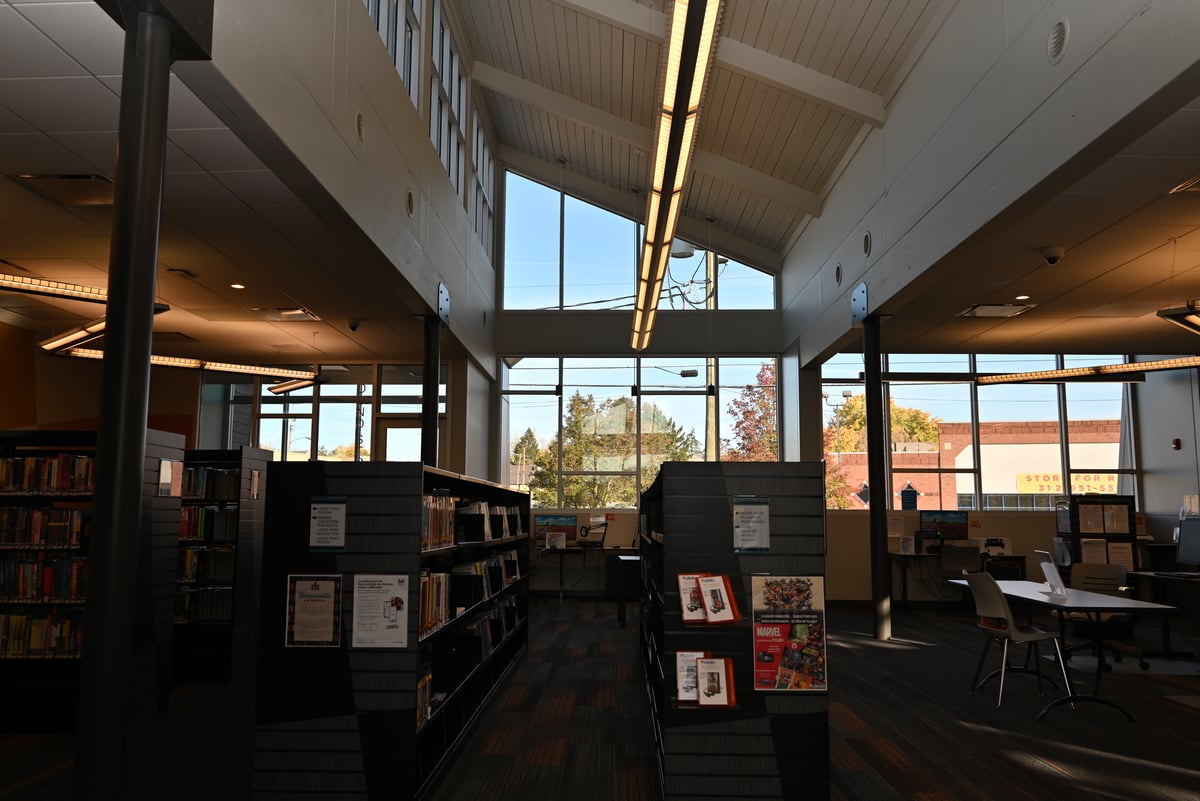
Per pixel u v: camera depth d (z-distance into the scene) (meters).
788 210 11.95
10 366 10.19
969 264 7.62
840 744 5.07
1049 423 12.91
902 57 7.55
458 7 10.09
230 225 6.32
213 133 4.77
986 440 12.93
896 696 6.34
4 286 5.84
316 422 12.12
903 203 7.63
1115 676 7.19
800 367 12.34
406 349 11.26
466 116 11.03
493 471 13.32
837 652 8.29
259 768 3.92
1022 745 5.05
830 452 12.86
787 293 13.10
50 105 4.39
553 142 13.04
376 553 4.00
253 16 4.30
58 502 6.36
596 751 4.93
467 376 11.64
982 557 11.82
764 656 3.85
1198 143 5.07
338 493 4.05
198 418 12.05
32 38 3.77
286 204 5.89
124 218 2.86
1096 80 4.57
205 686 6.71
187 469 7.01
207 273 7.64
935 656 8.07
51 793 4.33
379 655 3.94
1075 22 4.77
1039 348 11.66
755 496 3.96
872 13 7.23
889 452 12.94
